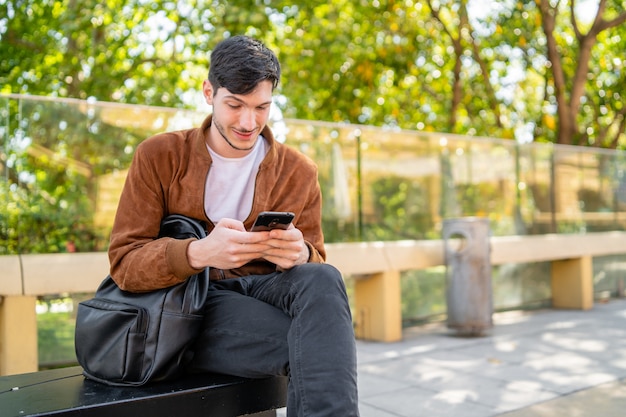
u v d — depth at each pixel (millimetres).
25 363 3893
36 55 9516
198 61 9680
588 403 3580
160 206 2037
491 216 7004
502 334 5980
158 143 2053
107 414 1692
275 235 1790
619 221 8523
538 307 7711
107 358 1893
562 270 7777
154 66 10086
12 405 1687
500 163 7121
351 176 5875
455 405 3578
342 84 10766
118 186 4594
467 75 12445
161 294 1881
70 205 4379
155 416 1757
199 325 1903
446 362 4762
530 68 12555
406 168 6289
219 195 2133
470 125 13570
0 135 4117
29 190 4211
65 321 4195
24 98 4207
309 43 9289
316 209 2299
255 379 1923
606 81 12820
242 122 1944
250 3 8719
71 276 4133
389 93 11938
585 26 12805
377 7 10367
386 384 4102
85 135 4449
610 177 8438
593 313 7305
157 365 1837
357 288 5863
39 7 9406
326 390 1632
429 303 6500
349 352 1684
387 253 5809
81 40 9617
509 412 3424
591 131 14008
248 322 1889
